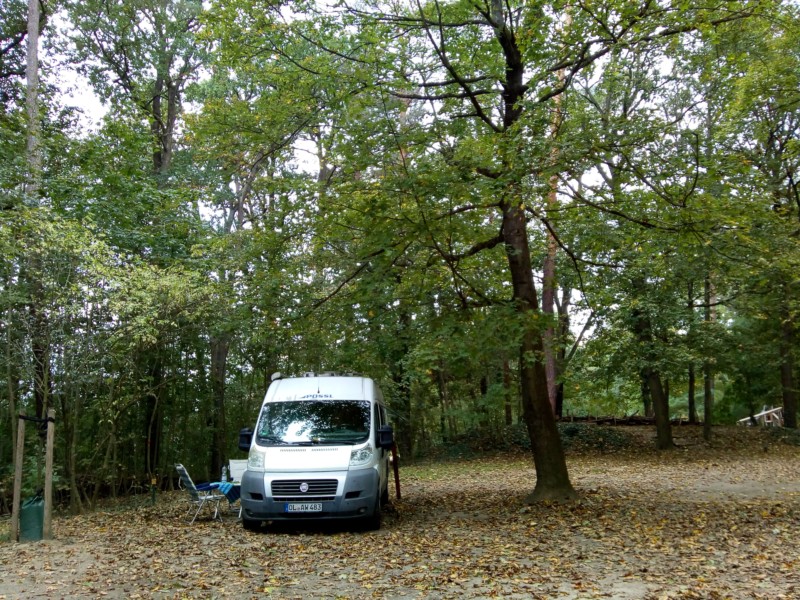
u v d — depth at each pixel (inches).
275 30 418.9
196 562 305.4
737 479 630.5
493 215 518.9
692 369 989.8
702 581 246.5
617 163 381.7
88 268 481.7
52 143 617.3
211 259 545.3
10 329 478.6
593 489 551.2
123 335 502.0
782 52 520.7
